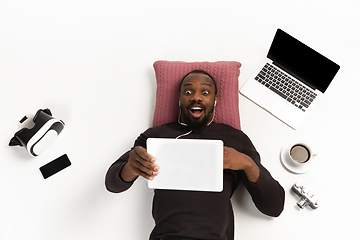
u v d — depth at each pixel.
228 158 1.35
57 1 2.40
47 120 1.84
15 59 2.22
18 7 2.38
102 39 2.28
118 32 2.29
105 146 1.99
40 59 2.22
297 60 1.91
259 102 1.99
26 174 1.92
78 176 1.92
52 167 1.92
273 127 1.97
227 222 1.44
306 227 1.75
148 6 2.35
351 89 2.05
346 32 2.21
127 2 2.38
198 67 1.88
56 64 2.21
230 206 1.54
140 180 1.86
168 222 1.42
